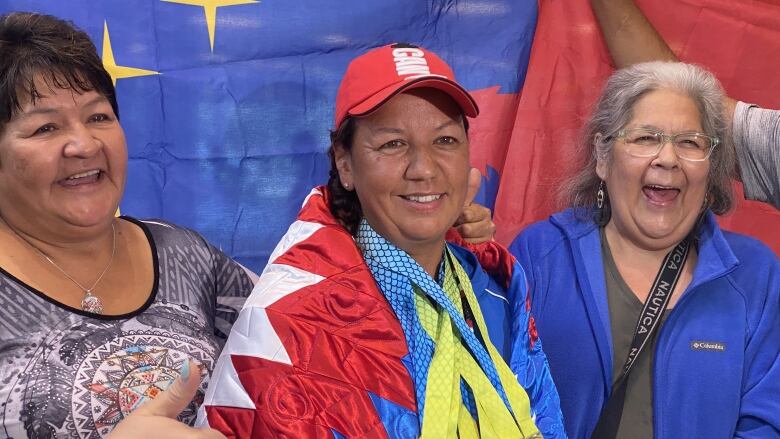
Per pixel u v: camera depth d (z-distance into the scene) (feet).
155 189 8.00
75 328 4.74
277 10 8.00
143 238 5.45
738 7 8.18
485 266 5.43
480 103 8.30
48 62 4.45
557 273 6.66
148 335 4.98
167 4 7.88
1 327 4.57
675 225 6.22
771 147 7.80
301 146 8.13
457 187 4.54
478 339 4.92
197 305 5.39
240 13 7.97
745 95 8.29
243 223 8.14
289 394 4.17
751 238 6.66
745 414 6.04
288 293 4.39
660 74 6.29
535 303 6.63
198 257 5.58
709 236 6.44
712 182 6.48
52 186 4.59
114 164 4.83
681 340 6.16
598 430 6.24
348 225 4.85
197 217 8.09
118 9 7.80
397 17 8.14
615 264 6.57
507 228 8.38
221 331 5.70
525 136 8.32
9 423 4.39
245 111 8.04
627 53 8.20
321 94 8.11
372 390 4.34
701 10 8.21
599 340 6.30
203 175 8.05
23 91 4.42
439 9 8.21
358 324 4.42
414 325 4.56
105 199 4.81
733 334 6.15
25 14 4.57
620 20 8.18
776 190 7.89
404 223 4.48
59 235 4.83
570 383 6.35
